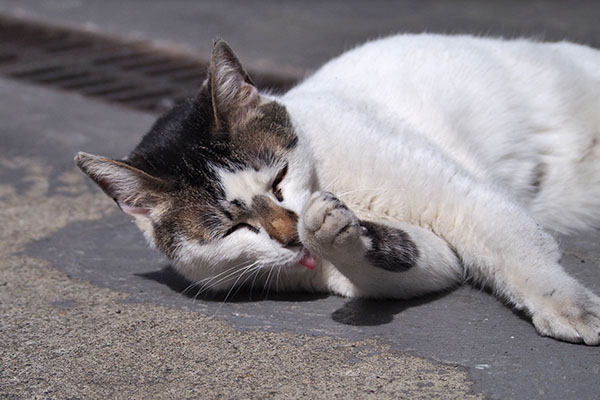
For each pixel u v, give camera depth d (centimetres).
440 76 162
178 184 152
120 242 167
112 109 207
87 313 153
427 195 150
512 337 144
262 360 144
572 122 163
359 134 154
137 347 147
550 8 267
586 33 233
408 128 158
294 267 150
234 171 150
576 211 163
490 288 151
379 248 147
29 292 157
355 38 244
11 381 143
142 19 282
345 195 153
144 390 141
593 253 157
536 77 165
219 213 151
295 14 280
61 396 141
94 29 274
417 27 251
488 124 161
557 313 143
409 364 142
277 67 221
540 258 146
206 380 142
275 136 152
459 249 150
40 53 256
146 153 154
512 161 162
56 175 186
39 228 172
